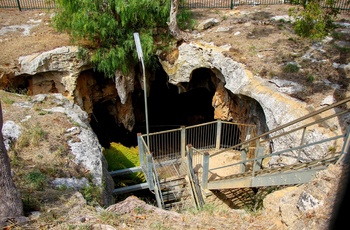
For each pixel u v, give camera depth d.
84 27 10.95
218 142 11.67
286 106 8.12
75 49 11.74
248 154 10.73
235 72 10.27
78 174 6.88
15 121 8.29
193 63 12.05
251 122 10.79
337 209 2.22
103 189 7.03
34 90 12.33
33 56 11.38
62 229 4.81
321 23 7.63
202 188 8.72
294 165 6.16
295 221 4.67
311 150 6.91
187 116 17.55
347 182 2.22
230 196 9.03
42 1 17.52
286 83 8.98
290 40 11.49
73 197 5.80
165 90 16.09
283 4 15.83
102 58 11.74
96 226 4.93
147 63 12.93
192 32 12.91
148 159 8.99
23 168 6.60
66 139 8.00
